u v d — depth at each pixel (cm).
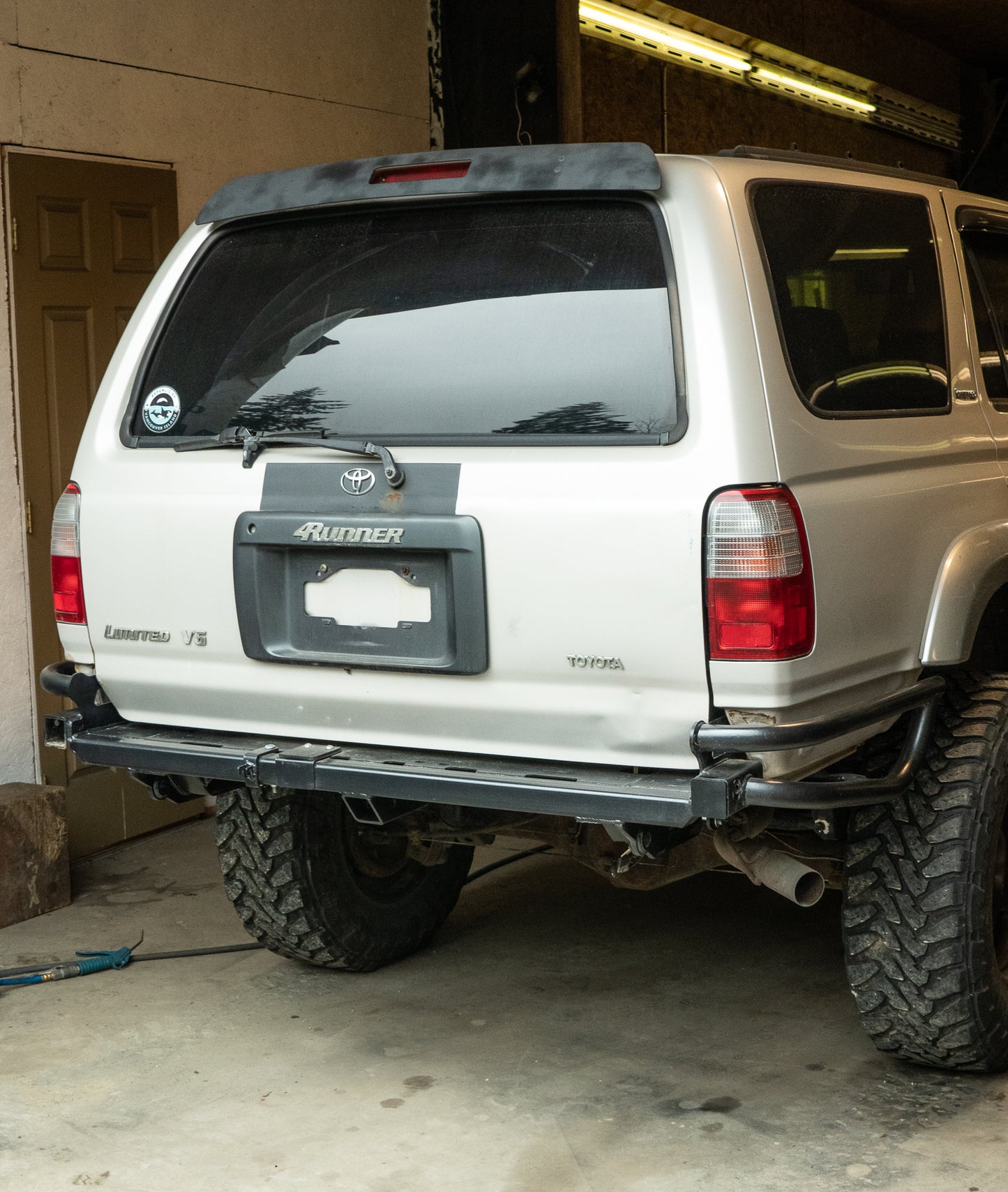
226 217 318
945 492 317
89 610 319
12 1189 283
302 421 300
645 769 274
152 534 308
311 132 615
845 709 279
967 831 300
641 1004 371
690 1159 288
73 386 511
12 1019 370
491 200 294
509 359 283
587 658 267
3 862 445
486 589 274
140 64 531
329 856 376
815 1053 338
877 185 332
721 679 258
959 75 1268
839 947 410
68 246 507
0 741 491
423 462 280
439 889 413
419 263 299
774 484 260
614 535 262
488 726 282
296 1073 335
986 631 346
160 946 427
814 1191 274
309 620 296
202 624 304
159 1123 311
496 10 688
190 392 315
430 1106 316
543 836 331
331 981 394
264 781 293
